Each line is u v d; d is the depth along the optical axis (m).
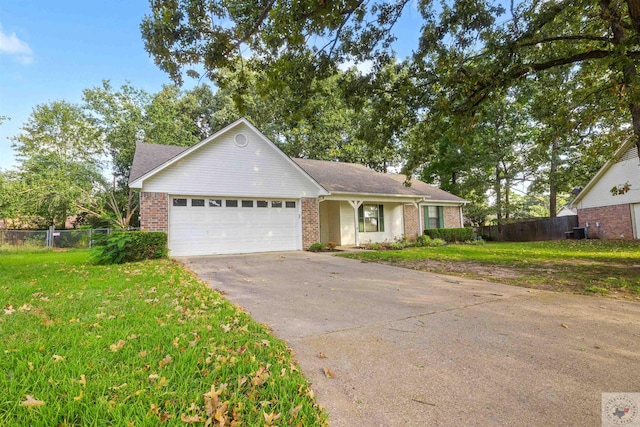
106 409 2.09
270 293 5.80
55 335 3.34
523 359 3.05
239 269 8.45
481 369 2.86
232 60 6.12
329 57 7.22
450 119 8.43
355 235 14.79
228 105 25.36
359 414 2.22
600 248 13.05
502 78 6.98
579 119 8.45
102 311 4.29
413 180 21.47
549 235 19.70
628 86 6.17
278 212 13.17
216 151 11.93
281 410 2.20
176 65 5.71
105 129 23.66
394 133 8.85
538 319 4.22
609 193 17.06
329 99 9.04
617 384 2.59
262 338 3.50
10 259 11.43
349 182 15.88
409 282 6.75
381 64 7.65
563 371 2.82
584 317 4.28
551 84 9.09
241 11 5.45
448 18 6.85
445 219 19.72
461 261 9.76
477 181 24.33
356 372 2.82
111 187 24.31
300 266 8.95
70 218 25.59
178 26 5.29
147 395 2.27
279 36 5.71
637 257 9.84
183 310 4.44
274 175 13.02
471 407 2.30
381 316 4.42
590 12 7.39
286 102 7.81
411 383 2.63
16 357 2.80
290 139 25.75
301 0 5.19
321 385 2.60
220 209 12.02
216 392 2.31
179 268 8.23
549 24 7.30
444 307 4.84
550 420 2.14
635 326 3.92
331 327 3.97
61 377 2.48
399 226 17.80
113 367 2.69
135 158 12.25
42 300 4.85
